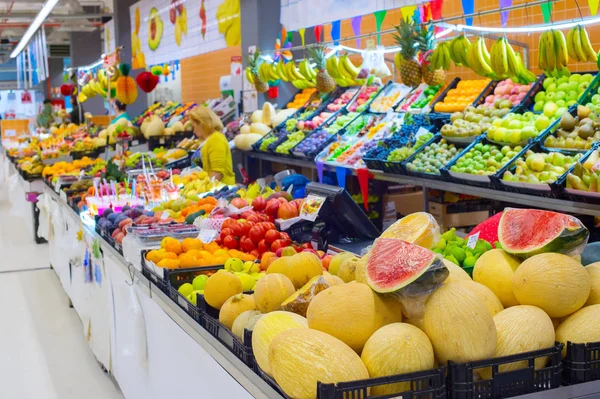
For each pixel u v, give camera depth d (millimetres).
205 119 6898
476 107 6527
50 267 8656
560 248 2104
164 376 3307
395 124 7145
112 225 4730
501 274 2148
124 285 4094
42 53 17359
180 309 2949
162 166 8320
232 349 2379
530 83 6184
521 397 1842
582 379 1906
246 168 9430
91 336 5477
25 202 10906
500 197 5133
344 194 3953
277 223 4145
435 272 1880
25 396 4812
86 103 19031
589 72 5906
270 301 2438
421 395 1766
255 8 9031
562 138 5164
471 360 1835
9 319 6594
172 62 14914
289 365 1814
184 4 11000
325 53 8539
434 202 6262
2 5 16875
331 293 1991
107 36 15805
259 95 9562
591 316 1988
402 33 6379
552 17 6328
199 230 4195
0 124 23625
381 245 2113
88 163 9062
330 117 8242
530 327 1924
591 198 4309
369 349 1847
